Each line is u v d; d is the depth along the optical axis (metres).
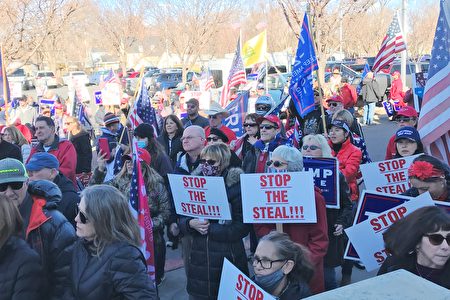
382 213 3.68
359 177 6.25
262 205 3.91
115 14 29.44
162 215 5.05
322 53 16.03
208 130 7.95
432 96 5.43
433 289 1.78
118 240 2.91
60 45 31.23
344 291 1.79
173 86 28.22
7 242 2.94
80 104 13.18
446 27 5.38
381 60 14.34
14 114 12.94
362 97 18.28
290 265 3.02
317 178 4.66
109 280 2.85
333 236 4.73
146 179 5.01
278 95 18.38
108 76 12.30
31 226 3.31
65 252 3.31
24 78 29.31
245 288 2.87
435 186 3.75
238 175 4.19
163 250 5.39
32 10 16.45
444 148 5.45
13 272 2.89
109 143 6.52
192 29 27.61
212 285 4.08
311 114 7.70
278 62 29.88
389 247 2.90
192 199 4.18
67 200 4.59
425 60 27.64
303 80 6.47
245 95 9.20
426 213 2.77
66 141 6.77
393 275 1.91
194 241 4.20
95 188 2.98
